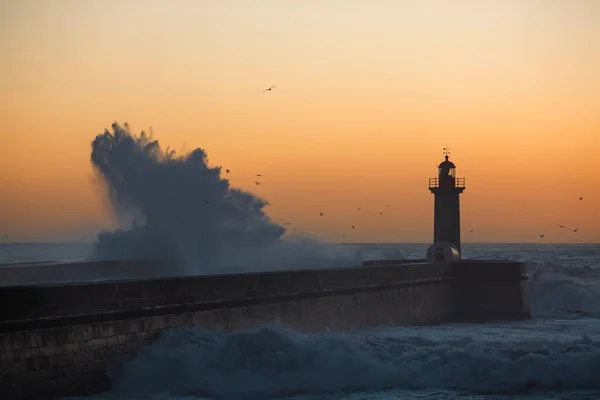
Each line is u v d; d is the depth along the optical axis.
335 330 88.62
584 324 111.75
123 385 59.12
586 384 63.03
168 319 64.69
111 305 59.41
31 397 52.06
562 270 190.50
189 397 58.06
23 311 52.22
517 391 61.66
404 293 106.69
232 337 63.31
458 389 62.06
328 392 61.03
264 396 59.50
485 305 123.88
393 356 65.81
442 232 145.25
